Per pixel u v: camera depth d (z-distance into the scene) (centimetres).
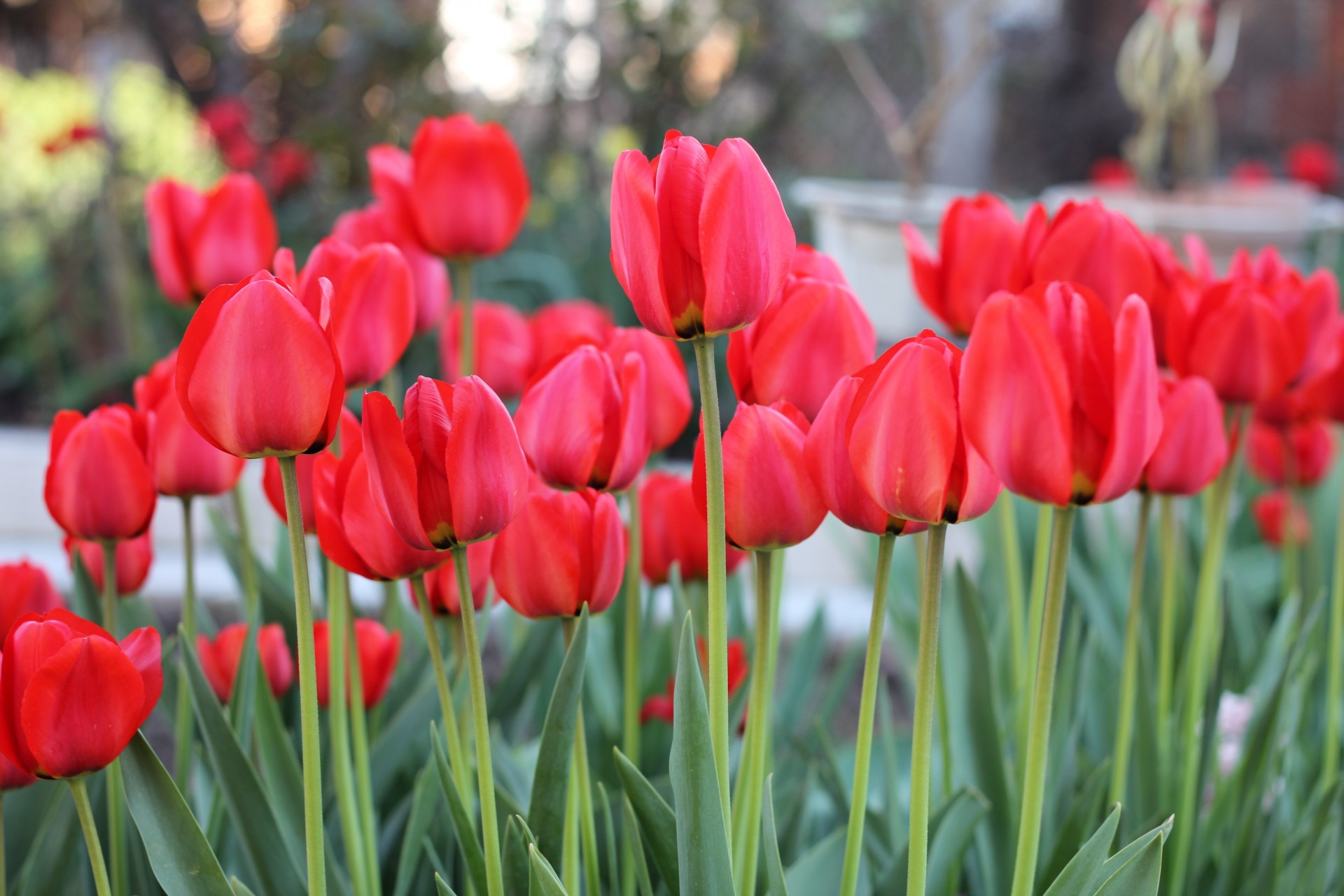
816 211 348
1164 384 120
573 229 504
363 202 504
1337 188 650
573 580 113
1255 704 166
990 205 129
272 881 122
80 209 510
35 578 124
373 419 104
